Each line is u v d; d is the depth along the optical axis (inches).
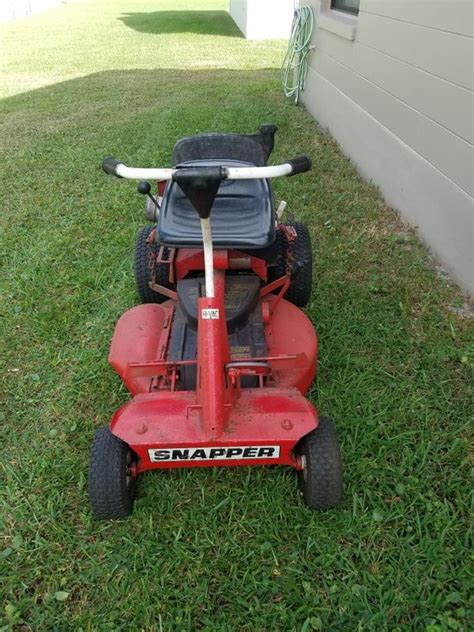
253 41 629.3
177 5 1189.7
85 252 173.5
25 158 253.9
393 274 156.5
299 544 89.0
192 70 462.3
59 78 448.8
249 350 102.4
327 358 126.0
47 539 92.4
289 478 98.9
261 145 135.2
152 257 132.0
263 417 85.7
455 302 144.1
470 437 106.5
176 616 81.0
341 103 244.1
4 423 116.1
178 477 100.7
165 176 84.0
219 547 89.4
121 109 333.7
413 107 168.1
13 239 182.4
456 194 146.3
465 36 134.2
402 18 170.4
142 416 86.6
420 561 85.7
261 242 103.5
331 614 80.3
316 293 148.4
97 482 86.4
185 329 109.7
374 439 105.5
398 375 121.6
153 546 89.7
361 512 92.9
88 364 129.0
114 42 650.2
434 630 76.7
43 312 146.0
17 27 849.5
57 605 83.4
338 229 180.7
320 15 269.3
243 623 79.8
